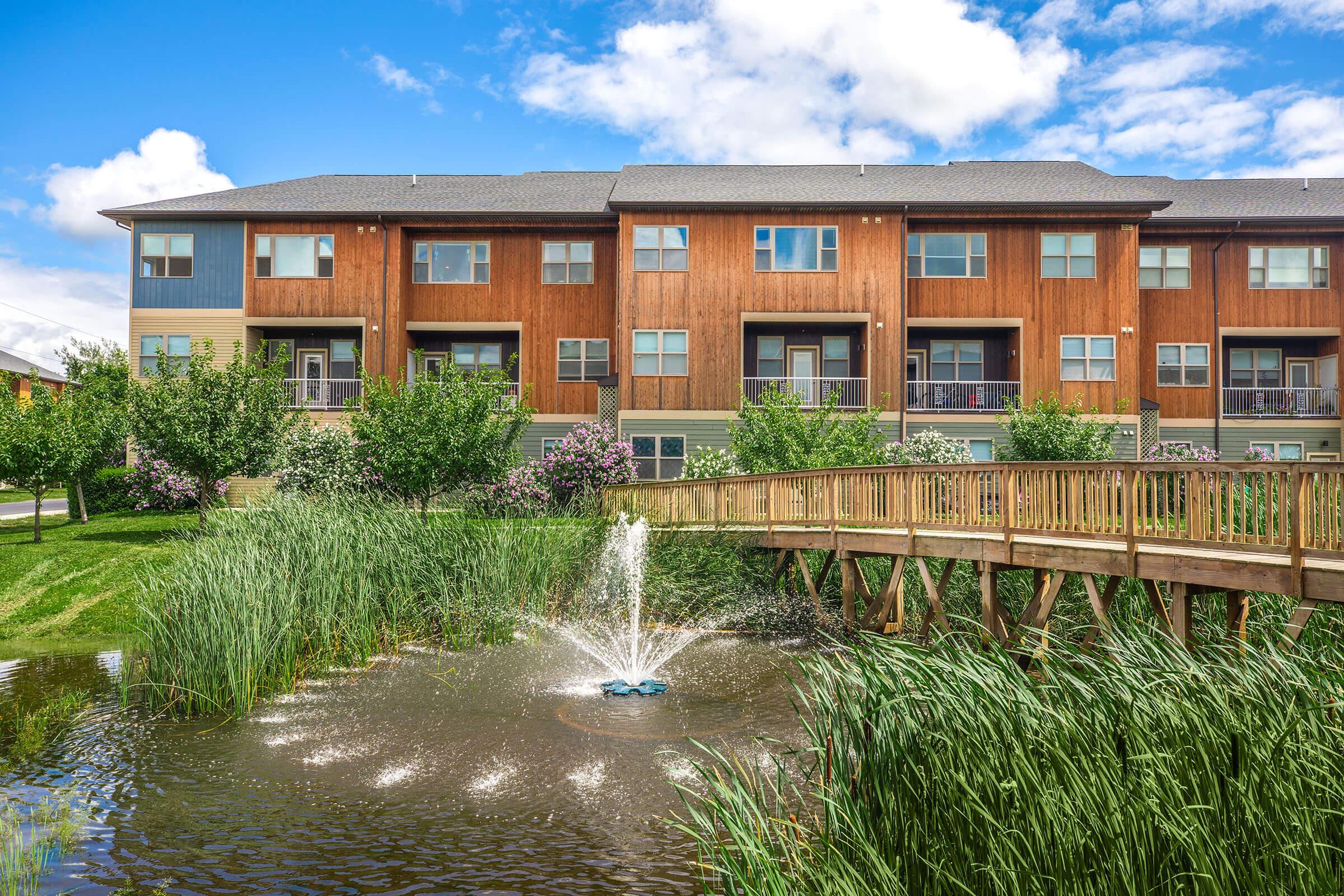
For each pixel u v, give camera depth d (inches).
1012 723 165.2
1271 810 132.0
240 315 989.8
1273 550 260.1
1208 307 993.5
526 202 1033.5
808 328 991.6
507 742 298.8
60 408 774.5
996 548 367.6
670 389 944.3
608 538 569.9
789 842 185.0
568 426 1014.4
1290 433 981.2
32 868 202.2
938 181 1023.0
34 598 547.2
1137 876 127.9
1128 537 305.0
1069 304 951.0
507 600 496.1
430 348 1051.9
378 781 261.6
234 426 714.2
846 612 481.4
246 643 350.6
